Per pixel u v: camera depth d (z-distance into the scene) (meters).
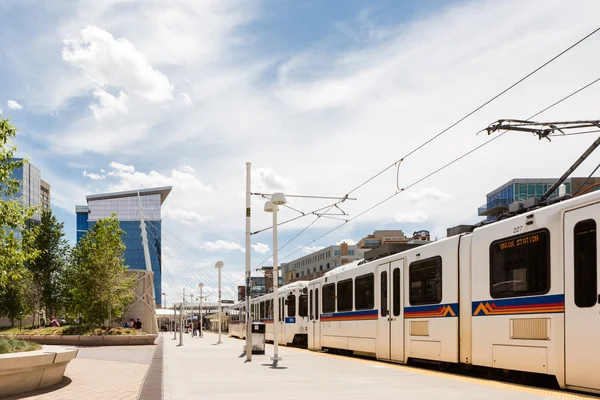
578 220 10.40
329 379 13.12
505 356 12.10
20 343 12.92
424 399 9.61
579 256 10.28
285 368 16.41
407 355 16.66
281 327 35.00
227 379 13.41
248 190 22.58
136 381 12.99
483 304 13.00
